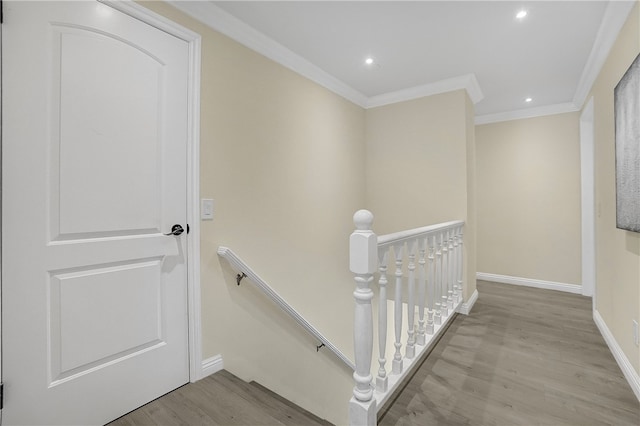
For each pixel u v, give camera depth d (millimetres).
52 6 1307
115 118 1495
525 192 4008
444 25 2113
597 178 2584
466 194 3033
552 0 1842
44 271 1291
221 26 1970
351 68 2787
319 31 2186
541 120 3889
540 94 3422
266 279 2293
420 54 2525
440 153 3178
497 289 3844
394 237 1488
